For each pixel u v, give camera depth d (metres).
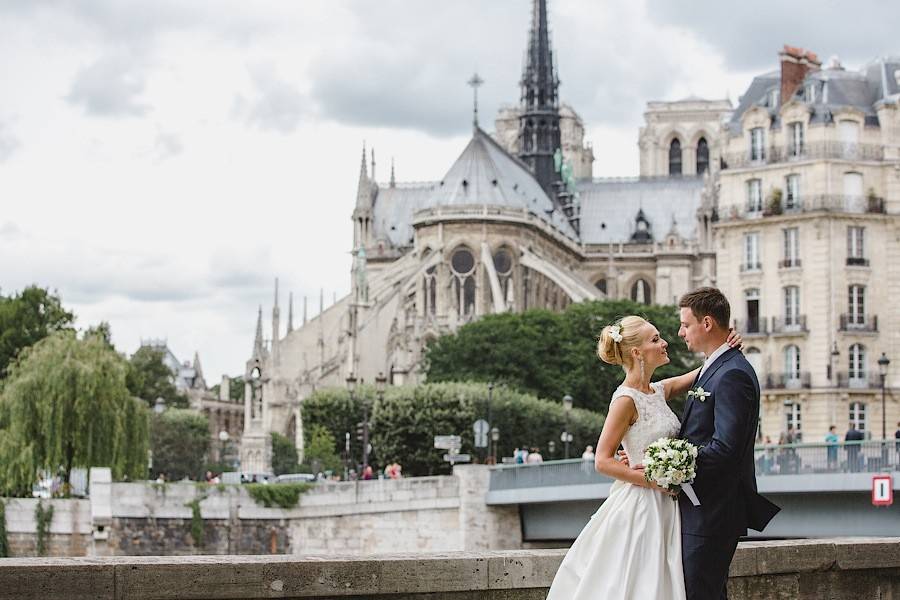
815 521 61.69
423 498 90.00
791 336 122.75
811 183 122.69
